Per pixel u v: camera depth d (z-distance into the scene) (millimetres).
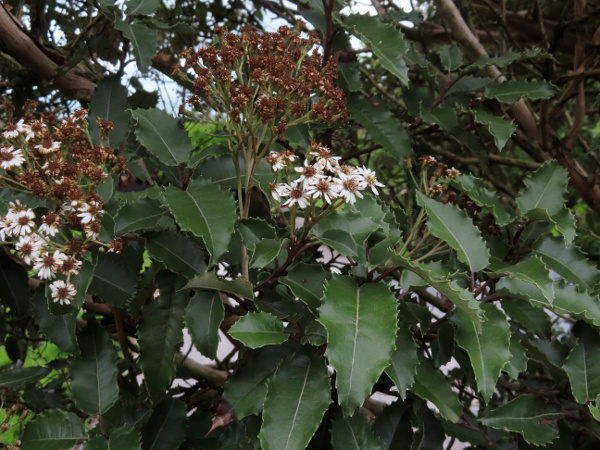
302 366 1329
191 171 1499
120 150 1823
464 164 3242
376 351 1168
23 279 1809
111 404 1577
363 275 1400
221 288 1420
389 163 3480
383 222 1489
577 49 2402
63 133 1435
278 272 1425
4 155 1352
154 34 1786
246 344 1268
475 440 1953
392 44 1792
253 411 1348
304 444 1204
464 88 2154
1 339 2695
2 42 2129
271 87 1450
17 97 2412
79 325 2369
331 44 1944
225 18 3328
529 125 2631
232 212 1374
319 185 1271
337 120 1521
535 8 2889
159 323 1538
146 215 1446
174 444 1645
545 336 1605
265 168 1697
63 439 1521
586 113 2979
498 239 1765
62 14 2654
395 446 1553
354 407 1125
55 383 2201
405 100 2154
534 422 1519
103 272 1654
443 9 2475
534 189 1714
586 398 1469
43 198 1440
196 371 2467
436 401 1396
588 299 1500
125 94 1836
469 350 1365
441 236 1503
